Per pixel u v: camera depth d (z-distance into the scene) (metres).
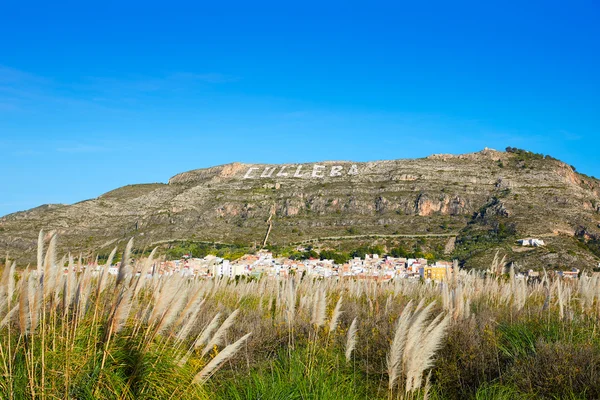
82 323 7.19
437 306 14.98
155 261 8.74
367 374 8.91
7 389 5.92
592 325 11.63
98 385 6.34
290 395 7.60
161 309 7.02
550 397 8.23
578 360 8.77
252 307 16.84
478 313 14.06
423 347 6.52
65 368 6.23
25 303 5.92
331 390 7.82
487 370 9.20
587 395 8.08
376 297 18.27
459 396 8.73
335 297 18.52
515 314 13.08
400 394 6.92
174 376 6.81
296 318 12.38
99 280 7.17
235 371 9.08
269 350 10.80
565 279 20.83
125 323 6.91
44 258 6.55
